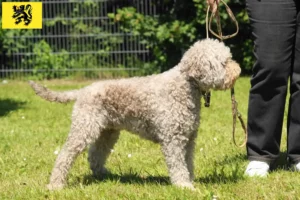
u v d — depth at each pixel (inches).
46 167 318.0
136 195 246.8
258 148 280.1
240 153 334.6
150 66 777.6
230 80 250.4
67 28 795.4
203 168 299.0
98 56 789.2
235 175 275.4
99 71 783.1
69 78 787.4
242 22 737.0
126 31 773.3
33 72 789.9
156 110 255.6
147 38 769.6
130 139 386.0
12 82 778.2
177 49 770.2
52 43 797.2
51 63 788.6
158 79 260.7
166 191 247.6
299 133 279.4
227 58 251.3
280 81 270.1
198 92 256.4
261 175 275.0
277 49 265.0
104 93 262.1
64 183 267.4
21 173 305.9
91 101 261.3
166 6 779.4
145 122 261.0
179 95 253.1
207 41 254.2
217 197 237.6
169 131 253.9
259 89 273.7
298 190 248.4
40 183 279.4
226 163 311.4
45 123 492.7
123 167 313.0
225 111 521.3
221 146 359.6
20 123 498.0
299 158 281.7
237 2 740.7
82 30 792.9
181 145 255.8
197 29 759.1
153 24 761.0
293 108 278.5
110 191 255.8
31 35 790.5
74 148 261.4
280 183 260.4
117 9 770.2
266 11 264.4
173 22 748.0
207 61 246.8
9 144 395.9
